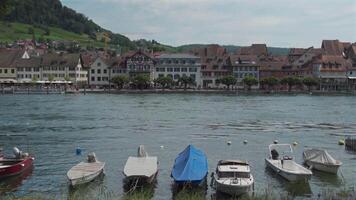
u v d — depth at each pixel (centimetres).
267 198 3956
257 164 5803
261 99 18550
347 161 6081
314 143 7600
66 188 4625
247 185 4312
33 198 3772
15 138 7875
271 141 7756
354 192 4275
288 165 5159
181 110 13250
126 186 4684
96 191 4478
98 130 8950
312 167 5481
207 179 4984
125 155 6366
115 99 17875
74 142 7475
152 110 13175
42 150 6738
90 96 19850
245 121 10694
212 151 6750
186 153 5128
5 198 3678
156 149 6881
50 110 13025
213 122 10438
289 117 11669
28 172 5319
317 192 4550
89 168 5019
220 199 4250
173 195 4400
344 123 10525
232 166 4722
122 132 8700
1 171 4947
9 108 13625
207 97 19550
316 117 11738
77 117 11212
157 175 5153
